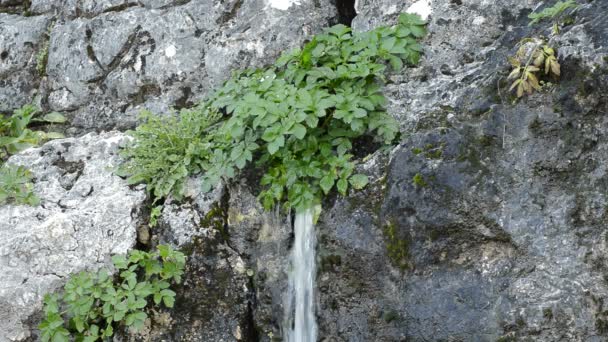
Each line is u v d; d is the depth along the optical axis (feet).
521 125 13.01
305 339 14.25
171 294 14.12
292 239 14.39
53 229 14.35
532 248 12.82
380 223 13.56
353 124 14.05
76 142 15.46
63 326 14.26
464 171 13.11
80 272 14.24
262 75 15.14
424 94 14.44
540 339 12.71
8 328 14.32
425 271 13.26
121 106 16.52
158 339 14.42
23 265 14.32
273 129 13.92
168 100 16.25
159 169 14.97
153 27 16.43
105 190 14.89
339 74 14.51
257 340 14.67
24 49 17.30
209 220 14.56
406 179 13.35
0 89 17.28
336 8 16.07
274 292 14.48
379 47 14.80
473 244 13.11
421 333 13.28
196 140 14.90
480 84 13.83
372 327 13.66
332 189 13.99
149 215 14.75
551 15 13.89
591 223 12.66
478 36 14.82
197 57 16.17
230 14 16.20
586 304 12.58
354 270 13.71
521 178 12.91
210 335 14.46
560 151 12.82
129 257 14.38
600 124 12.73
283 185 14.19
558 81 13.02
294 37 15.85
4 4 17.97
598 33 13.05
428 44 14.96
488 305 12.94
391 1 15.35
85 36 16.75
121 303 13.96
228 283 14.49
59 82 16.88
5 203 14.75
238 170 14.75
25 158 15.34
